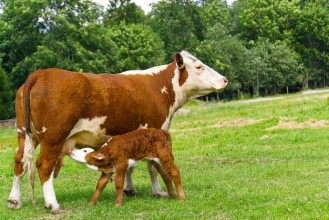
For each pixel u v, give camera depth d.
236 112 33.56
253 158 14.30
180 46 69.56
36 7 52.00
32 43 54.28
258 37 80.81
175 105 10.39
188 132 23.59
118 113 9.23
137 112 9.51
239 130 21.70
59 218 8.33
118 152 8.91
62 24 51.97
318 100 34.66
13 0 54.78
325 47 81.38
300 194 8.92
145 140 9.02
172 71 10.38
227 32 78.19
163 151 9.04
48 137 8.70
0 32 54.28
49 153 8.75
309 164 12.40
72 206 9.07
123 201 9.33
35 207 8.83
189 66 10.38
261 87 74.62
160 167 9.34
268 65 72.62
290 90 79.75
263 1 84.19
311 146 15.52
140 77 9.84
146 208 8.73
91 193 10.32
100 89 9.01
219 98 72.38
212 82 10.43
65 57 52.56
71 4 53.75
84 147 9.33
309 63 80.12
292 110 27.66
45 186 8.77
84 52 52.00
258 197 8.91
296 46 80.50
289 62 72.88
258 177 11.23
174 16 70.81
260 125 22.34
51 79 8.75
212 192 9.62
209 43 69.94
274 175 11.38
